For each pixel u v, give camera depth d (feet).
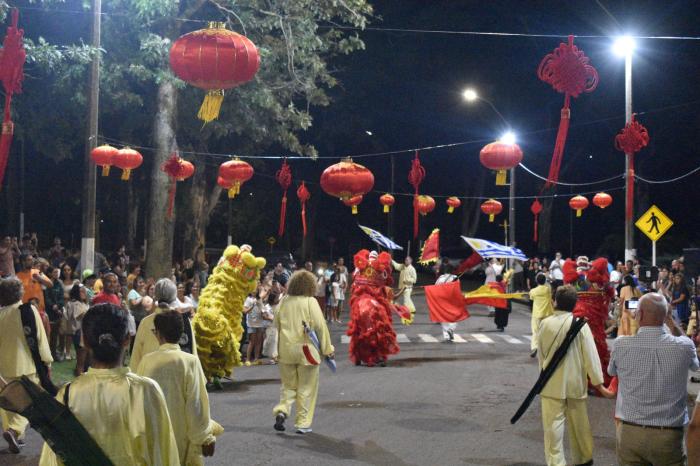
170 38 74.49
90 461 13.60
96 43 55.06
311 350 33.42
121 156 55.01
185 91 90.94
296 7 81.51
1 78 32.63
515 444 31.99
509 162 51.72
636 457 19.74
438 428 34.76
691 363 19.44
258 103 88.69
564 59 32.89
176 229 137.80
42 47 62.59
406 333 77.41
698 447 14.35
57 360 51.93
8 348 29.58
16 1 73.72
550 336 27.09
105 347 14.30
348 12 83.92
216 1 80.69
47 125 82.64
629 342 19.81
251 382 47.91
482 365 54.80
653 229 71.72
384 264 55.72
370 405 40.04
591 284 43.55
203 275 85.25
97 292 53.01
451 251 177.68
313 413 36.83
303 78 90.94
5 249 52.65
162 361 19.75
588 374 27.02
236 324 45.88
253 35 85.51
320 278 88.33
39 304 46.93
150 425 14.37
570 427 27.35
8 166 126.11
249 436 32.91
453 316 60.23
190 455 20.21
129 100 77.71
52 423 13.47
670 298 61.05
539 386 27.17
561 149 33.30
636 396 19.57
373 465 28.55
